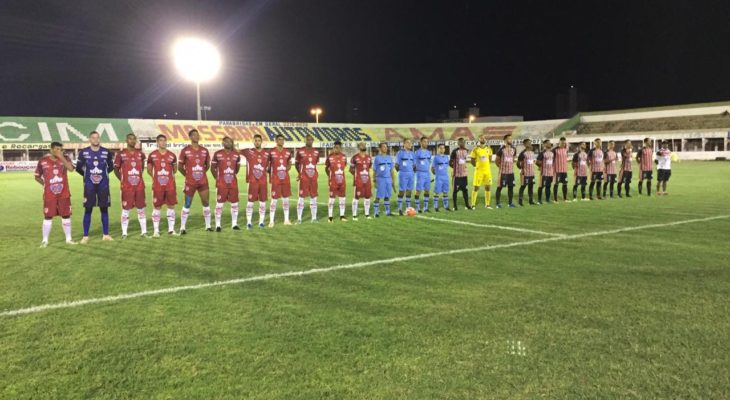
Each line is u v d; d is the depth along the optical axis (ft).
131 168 30.58
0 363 11.96
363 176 37.91
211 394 10.38
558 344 12.78
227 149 33.01
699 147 163.94
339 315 15.11
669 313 14.99
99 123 164.96
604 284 18.24
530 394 10.28
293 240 28.63
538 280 18.90
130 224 36.99
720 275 19.40
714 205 43.57
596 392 10.34
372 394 10.32
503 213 39.99
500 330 13.76
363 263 22.13
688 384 10.63
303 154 36.14
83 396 10.37
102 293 17.76
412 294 17.22
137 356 12.27
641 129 186.80
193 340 13.24
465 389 10.51
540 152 47.57
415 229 32.17
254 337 13.39
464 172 42.60
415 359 11.95
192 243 28.14
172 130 172.14
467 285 18.29
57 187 28.12
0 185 78.74
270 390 10.52
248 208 34.17
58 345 13.01
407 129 210.59
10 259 24.00
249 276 20.02
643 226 32.07
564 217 36.99
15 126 154.71
